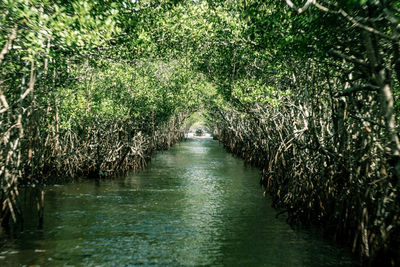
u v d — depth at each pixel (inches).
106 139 920.9
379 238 331.3
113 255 360.8
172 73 1128.2
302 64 527.5
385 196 338.0
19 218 461.1
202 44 711.1
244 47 601.3
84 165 882.8
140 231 439.8
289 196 545.6
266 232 440.5
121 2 438.3
